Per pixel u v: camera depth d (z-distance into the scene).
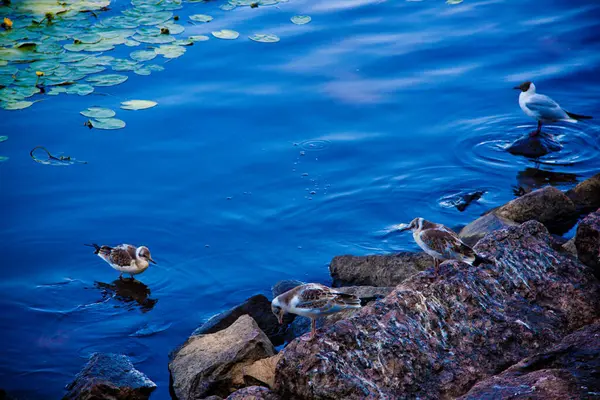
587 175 17.36
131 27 22.62
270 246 15.42
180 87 20.20
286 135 18.70
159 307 13.88
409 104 19.92
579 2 24.95
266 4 24.52
